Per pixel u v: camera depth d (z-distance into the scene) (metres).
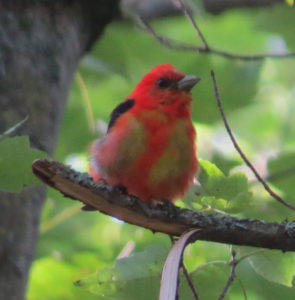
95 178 10.24
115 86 19.20
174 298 7.51
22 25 11.36
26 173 7.77
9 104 10.77
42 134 10.93
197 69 18.48
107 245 16.73
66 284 14.66
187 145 10.10
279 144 21.84
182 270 8.73
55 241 16.69
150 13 18.66
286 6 17.45
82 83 17.02
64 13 11.91
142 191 10.08
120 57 17.80
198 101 17.48
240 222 8.22
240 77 18.58
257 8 18.42
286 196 13.34
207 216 8.32
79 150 18.23
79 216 17.28
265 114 22.23
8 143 7.52
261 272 8.77
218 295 8.78
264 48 21.47
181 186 10.07
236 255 8.38
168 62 19.00
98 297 14.55
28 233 10.55
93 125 17.77
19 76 11.03
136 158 9.90
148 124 10.05
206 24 21.23
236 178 8.50
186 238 8.09
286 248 8.19
